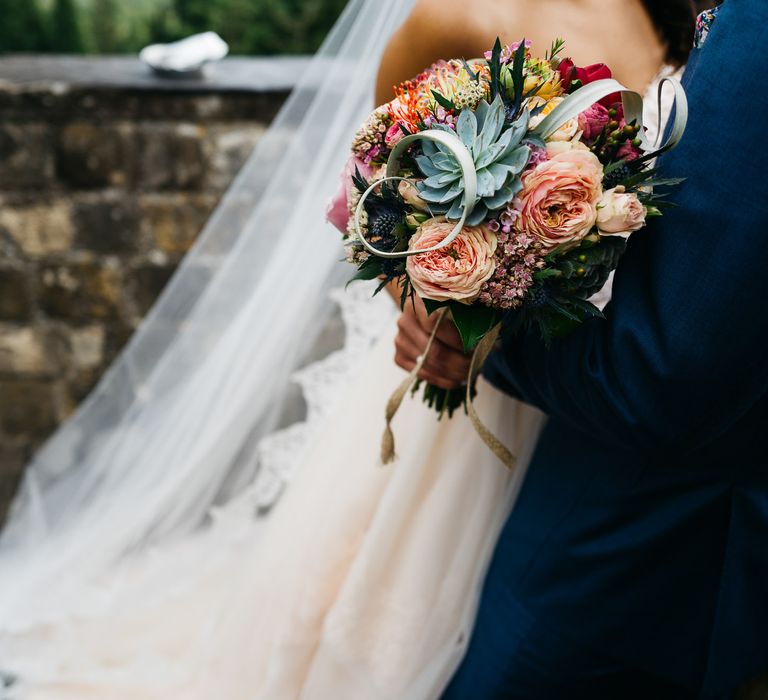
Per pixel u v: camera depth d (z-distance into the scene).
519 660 1.12
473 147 0.72
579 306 0.77
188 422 1.64
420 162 0.73
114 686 1.45
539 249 0.73
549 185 0.71
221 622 1.42
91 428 1.88
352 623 1.21
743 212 0.76
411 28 0.96
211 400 1.62
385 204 0.77
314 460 1.36
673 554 1.03
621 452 1.01
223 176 2.10
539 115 0.74
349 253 0.79
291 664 1.28
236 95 2.04
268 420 1.63
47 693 1.46
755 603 0.99
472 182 0.69
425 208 0.74
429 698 1.21
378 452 1.26
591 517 1.04
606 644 1.09
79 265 2.18
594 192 0.72
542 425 1.20
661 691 1.16
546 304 0.77
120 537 1.67
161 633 1.56
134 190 2.11
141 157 2.09
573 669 1.11
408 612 1.20
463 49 0.94
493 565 1.18
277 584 1.29
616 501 1.02
